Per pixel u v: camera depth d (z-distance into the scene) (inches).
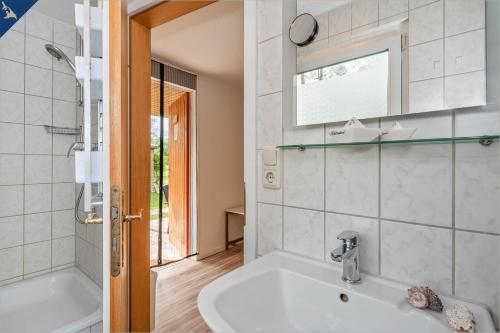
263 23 41.2
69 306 76.5
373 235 30.5
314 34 37.5
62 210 84.8
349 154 32.4
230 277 30.5
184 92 128.0
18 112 76.0
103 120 31.0
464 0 26.4
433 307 24.2
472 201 24.7
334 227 33.6
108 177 31.0
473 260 24.6
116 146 31.0
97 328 58.6
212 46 98.3
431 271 26.8
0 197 73.7
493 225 23.7
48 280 79.3
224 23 81.6
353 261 29.4
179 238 128.4
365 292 27.4
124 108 34.8
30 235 78.6
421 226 27.4
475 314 23.2
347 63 34.6
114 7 31.0
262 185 40.7
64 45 84.4
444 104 27.3
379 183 30.1
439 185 26.5
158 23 59.3
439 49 27.8
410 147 28.1
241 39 92.4
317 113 36.9
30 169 78.4
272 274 32.6
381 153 30.0
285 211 38.1
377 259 30.3
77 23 33.0
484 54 25.3
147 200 60.5
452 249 25.7
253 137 41.5
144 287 58.9
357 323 27.2
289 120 38.9
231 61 112.9
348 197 32.4
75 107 86.7
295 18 39.3
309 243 35.9
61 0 73.1
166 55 106.9
